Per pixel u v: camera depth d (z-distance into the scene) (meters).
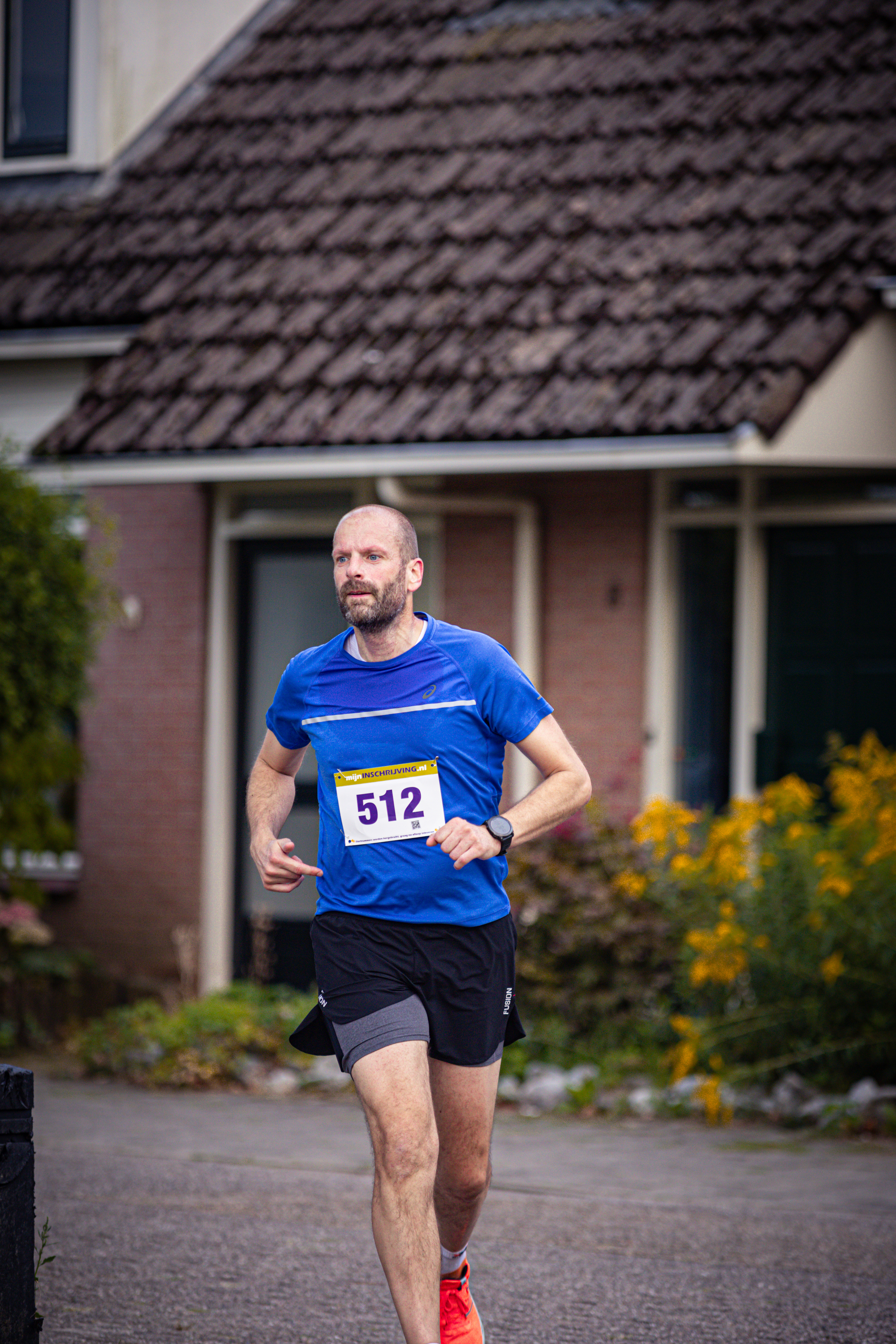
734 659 36.41
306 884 40.53
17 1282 13.60
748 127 39.47
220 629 40.62
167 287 41.91
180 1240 20.61
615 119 41.38
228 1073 32.34
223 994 36.94
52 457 38.03
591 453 33.59
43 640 36.19
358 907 15.08
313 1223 21.47
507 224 39.78
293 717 15.73
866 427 34.53
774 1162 25.12
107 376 39.97
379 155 43.47
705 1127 28.00
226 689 40.66
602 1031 32.19
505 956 15.31
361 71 46.44
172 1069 32.28
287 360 38.56
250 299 40.75
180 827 40.84
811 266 35.16
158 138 47.53
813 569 35.94
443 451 34.88
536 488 37.78
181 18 47.97
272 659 41.00
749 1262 19.66
